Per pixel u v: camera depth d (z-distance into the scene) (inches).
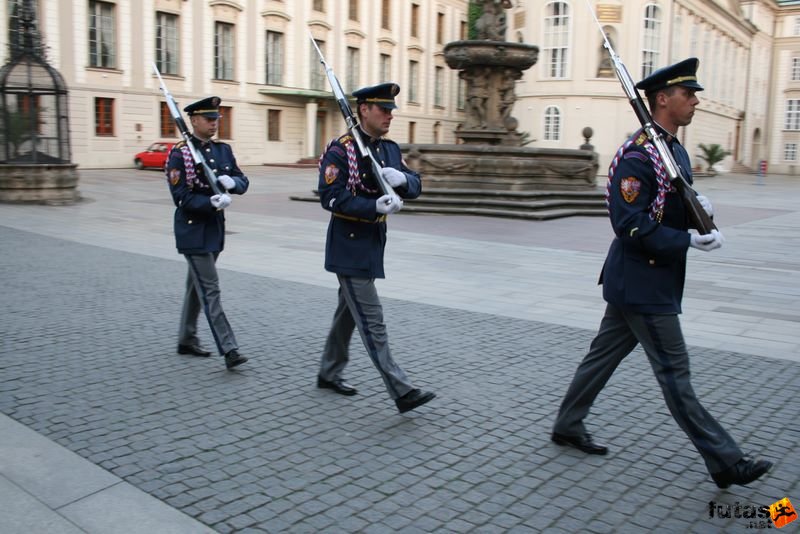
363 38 1829.5
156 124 1386.6
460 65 753.6
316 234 530.6
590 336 261.4
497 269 399.2
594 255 454.3
